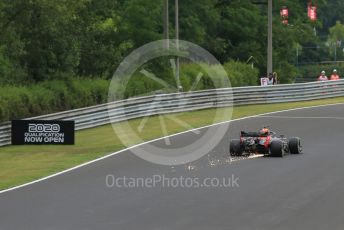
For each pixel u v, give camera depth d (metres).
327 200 36.03
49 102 86.38
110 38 121.19
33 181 44.09
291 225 29.98
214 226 29.91
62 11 92.44
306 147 60.69
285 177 44.00
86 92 95.12
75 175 46.06
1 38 93.75
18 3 90.75
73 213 33.19
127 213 33.00
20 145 66.75
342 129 75.12
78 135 74.50
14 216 32.72
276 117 89.31
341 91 129.75
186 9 176.88
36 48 97.50
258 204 35.03
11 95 77.31
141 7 128.25
